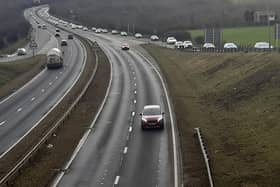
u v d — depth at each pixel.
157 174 38.72
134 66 112.56
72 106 65.56
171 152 44.81
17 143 50.56
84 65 116.12
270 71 66.31
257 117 52.22
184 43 148.62
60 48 159.62
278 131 44.81
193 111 63.28
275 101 54.56
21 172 40.19
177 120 57.94
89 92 80.31
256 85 64.44
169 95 74.81
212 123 55.81
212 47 129.62
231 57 91.88
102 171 40.22
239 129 50.34
